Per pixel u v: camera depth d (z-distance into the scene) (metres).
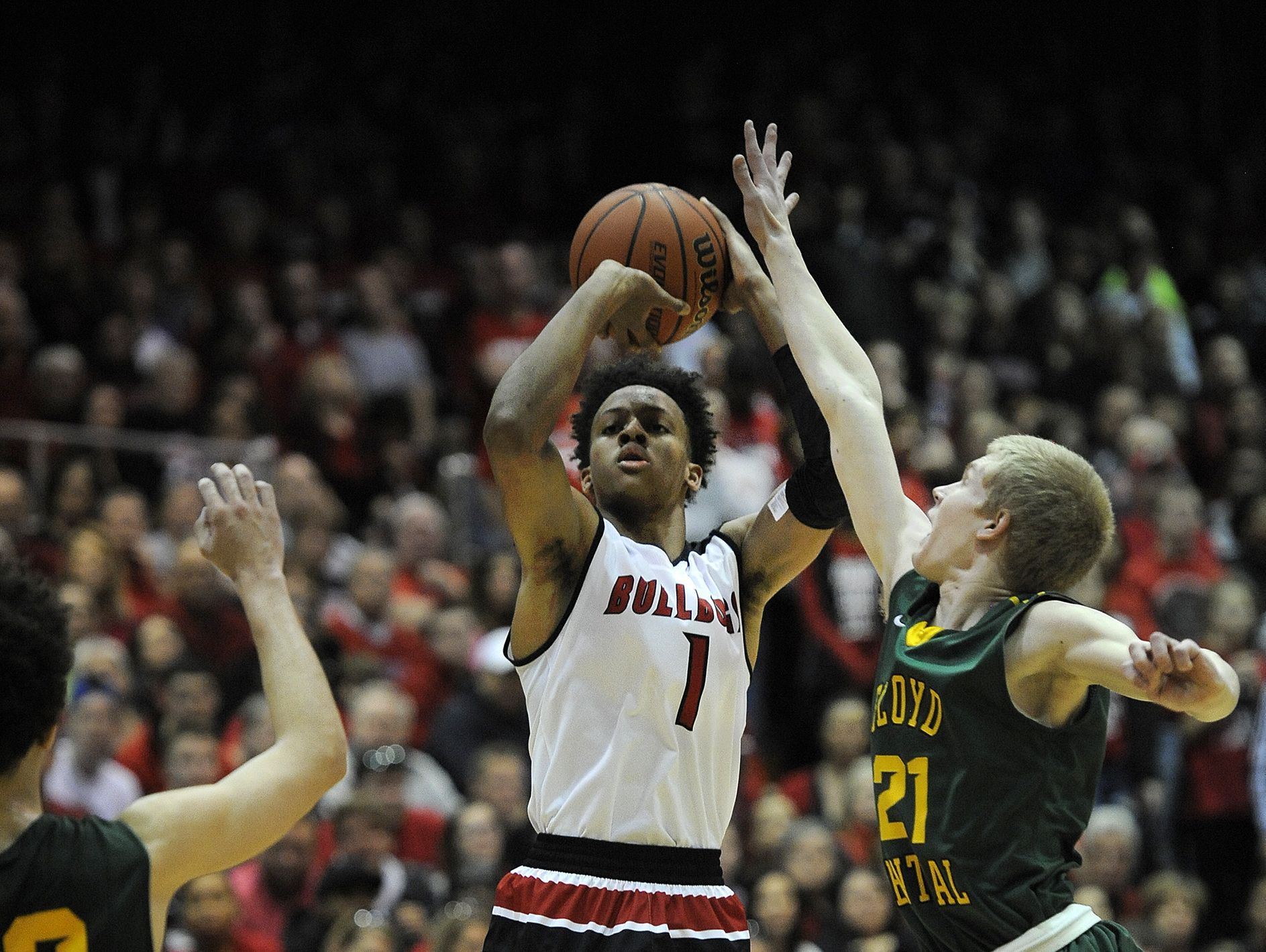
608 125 36.94
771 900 17.64
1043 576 8.21
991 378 30.08
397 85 36.59
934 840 8.01
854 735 20.86
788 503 9.98
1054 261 36.53
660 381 10.27
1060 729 7.95
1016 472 8.23
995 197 38.56
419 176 35.50
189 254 28.80
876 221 34.50
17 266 27.33
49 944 6.55
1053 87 42.06
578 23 39.66
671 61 39.97
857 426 9.09
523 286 30.03
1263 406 32.69
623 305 9.91
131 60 35.53
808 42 39.88
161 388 24.62
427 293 31.22
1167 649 6.92
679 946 9.13
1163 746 22.33
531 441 8.99
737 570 10.04
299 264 28.91
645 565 9.55
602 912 9.09
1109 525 8.34
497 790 18.38
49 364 23.97
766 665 23.30
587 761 9.29
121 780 18.20
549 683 9.42
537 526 9.20
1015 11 42.41
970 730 7.95
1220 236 39.97
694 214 10.26
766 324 10.20
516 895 9.27
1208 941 21.47
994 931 7.88
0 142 32.25
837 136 37.69
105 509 21.58
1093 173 40.25
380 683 19.47
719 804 9.65
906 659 8.25
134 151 33.09
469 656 21.48
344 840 16.95
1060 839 8.09
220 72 36.00
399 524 23.36
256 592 7.43
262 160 33.78
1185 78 42.88
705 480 10.47
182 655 20.02
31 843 6.66
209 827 6.88
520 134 37.66
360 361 28.00
